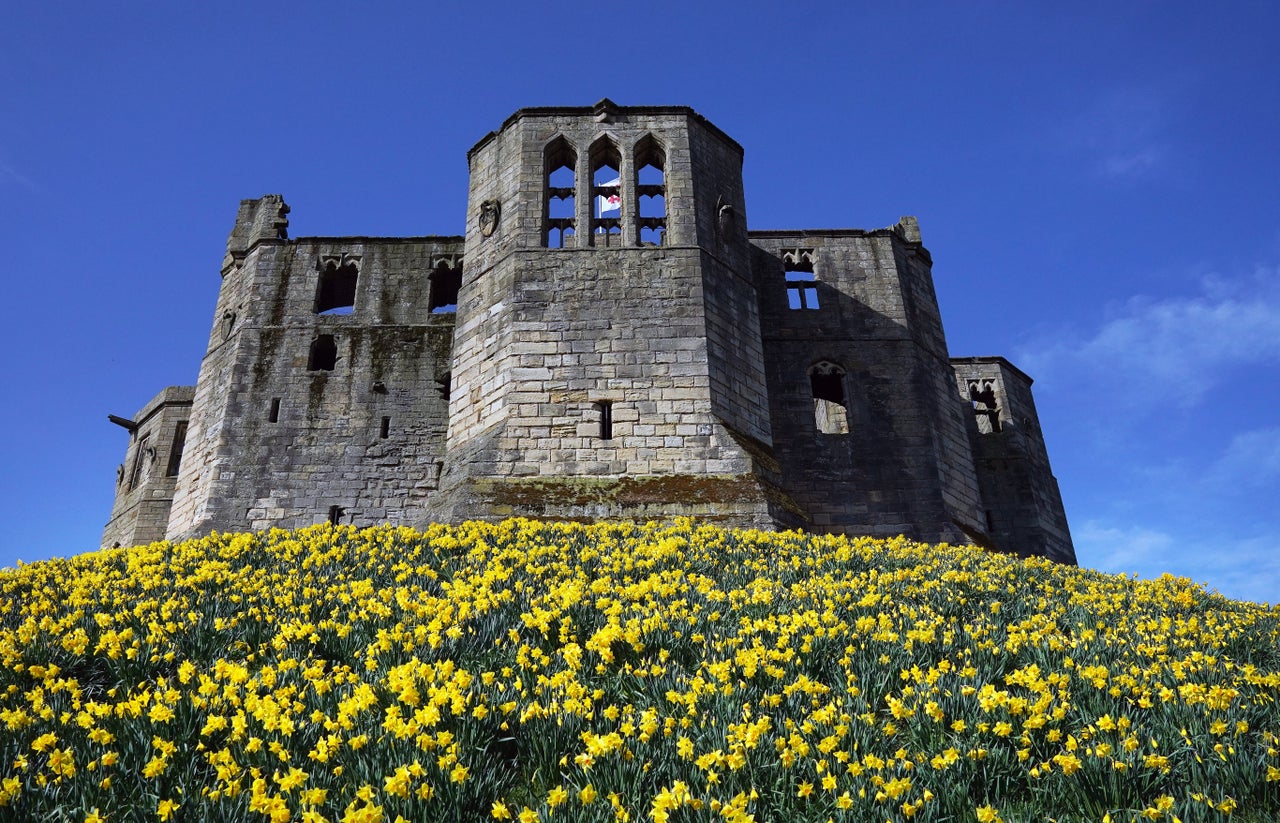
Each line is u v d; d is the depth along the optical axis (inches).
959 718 304.2
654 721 284.7
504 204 1098.1
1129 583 616.1
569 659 348.5
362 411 1179.9
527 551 592.1
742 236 1138.7
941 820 254.8
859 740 291.4
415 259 1294.3
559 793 253.4
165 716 287.3
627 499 877.2
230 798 254.4
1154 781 268.8
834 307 1251.2
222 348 1261.1
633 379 960.9
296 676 338.3
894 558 638.5
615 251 1037.2
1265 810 260.4
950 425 1231.5
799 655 364.5
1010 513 1366.9
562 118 1134.4
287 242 1305.4
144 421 1517.0
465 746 284.0
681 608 424.5
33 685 351.6
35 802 251.0
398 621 419.8
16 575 566.3
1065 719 308.3
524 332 985.5
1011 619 468.8
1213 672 346.6
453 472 959.0
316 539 646.5
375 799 250.4
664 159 1114.7
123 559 634.2
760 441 999.6
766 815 261.7
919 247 1364.4
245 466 1140.5
